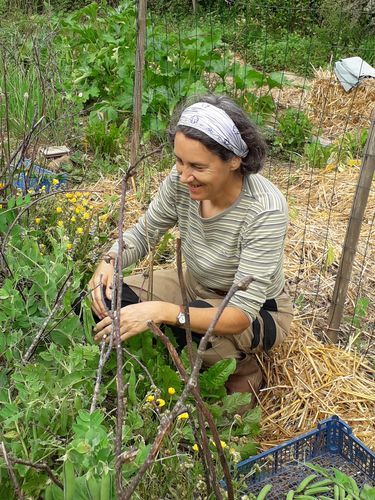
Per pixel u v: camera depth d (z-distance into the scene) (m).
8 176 3.26
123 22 6.78
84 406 2.10
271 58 9.89
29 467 1.85
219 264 2.70
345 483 2.26
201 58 6.13
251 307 2.58
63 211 3.32
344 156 5.74
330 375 3.10
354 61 7.06
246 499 1.96
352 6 10.89
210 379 2.58
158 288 2.92
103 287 2.75
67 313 2.32
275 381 3.07
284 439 2.79
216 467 2.16
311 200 4.96
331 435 2.53
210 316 2.56
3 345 2.22
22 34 6.43
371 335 3.44
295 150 5.92
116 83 6.04
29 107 4.91
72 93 5.64
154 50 6.00
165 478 2.10
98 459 1.69
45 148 4.06
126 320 2.49
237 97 6.29
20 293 2.49
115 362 2.50
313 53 10.10
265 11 11.27
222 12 11.54
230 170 2.46
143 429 2.21
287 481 2.39
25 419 1.96
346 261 3.24
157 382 2.54
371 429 2.86
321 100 7.04
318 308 3.64
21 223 3.07
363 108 6.95
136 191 4.61
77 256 3.05
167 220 2.88
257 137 2.47
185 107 2.50
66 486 1.69
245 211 2.58
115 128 5.27
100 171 4.91
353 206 3.14
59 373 2.21
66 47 6.55
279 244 2.59
